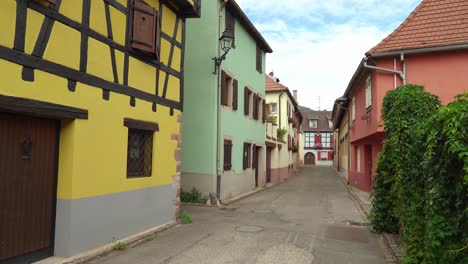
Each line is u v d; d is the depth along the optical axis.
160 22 7.83
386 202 7.90
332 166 55.12
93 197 5.77
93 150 5.76
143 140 7.37
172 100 8.32
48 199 5.23
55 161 5.35
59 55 5.05
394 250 6.39
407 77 11.38
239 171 15.45
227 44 12.52
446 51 11.09
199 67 13.05
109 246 6.08
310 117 65.62
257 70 18.56
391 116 7.04
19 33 4.43
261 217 9.98
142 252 6.00
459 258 3.64
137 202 6.97
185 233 7.52
